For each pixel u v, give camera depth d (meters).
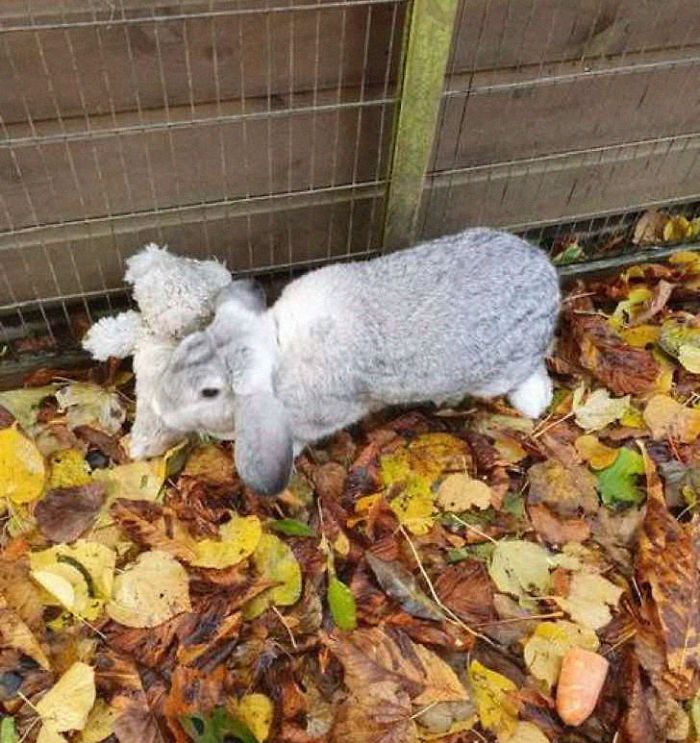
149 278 0.60
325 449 0.65
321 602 0.55
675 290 0.78
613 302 0.78
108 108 0.56
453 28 0.57
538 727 0.51
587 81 0.67
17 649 0.52
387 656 0.52
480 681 0.52
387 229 0.68
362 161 0.66
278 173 0.65
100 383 0.67
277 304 0.60
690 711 0.52
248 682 0.52
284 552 0.57
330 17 0.55
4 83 0.53
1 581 0.54
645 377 0.69
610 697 0.53
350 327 0.58
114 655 0.52
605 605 0.56
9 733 0.49
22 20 0.50
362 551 0.58
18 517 0.58
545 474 0.63
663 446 0.66
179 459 0.62
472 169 0.70
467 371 0.61
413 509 0.60
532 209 0.78
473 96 0.65
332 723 0.50
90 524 0.58
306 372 0.57
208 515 0.59
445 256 0.61
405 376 0.60
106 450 0.63
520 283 0.62
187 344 0.54
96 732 0.49
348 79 0.60
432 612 0.55
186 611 0.54
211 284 0.61
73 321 0.70
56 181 0.60
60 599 0.53
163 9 0.52
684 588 0.56
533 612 0.56
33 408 0.64
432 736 0.50
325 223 0.70
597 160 0.75
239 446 0.53
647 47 0.66
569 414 0.68
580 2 0.61
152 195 0.63
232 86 0.58
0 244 0.63
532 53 0.63
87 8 0.51
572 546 0.60
